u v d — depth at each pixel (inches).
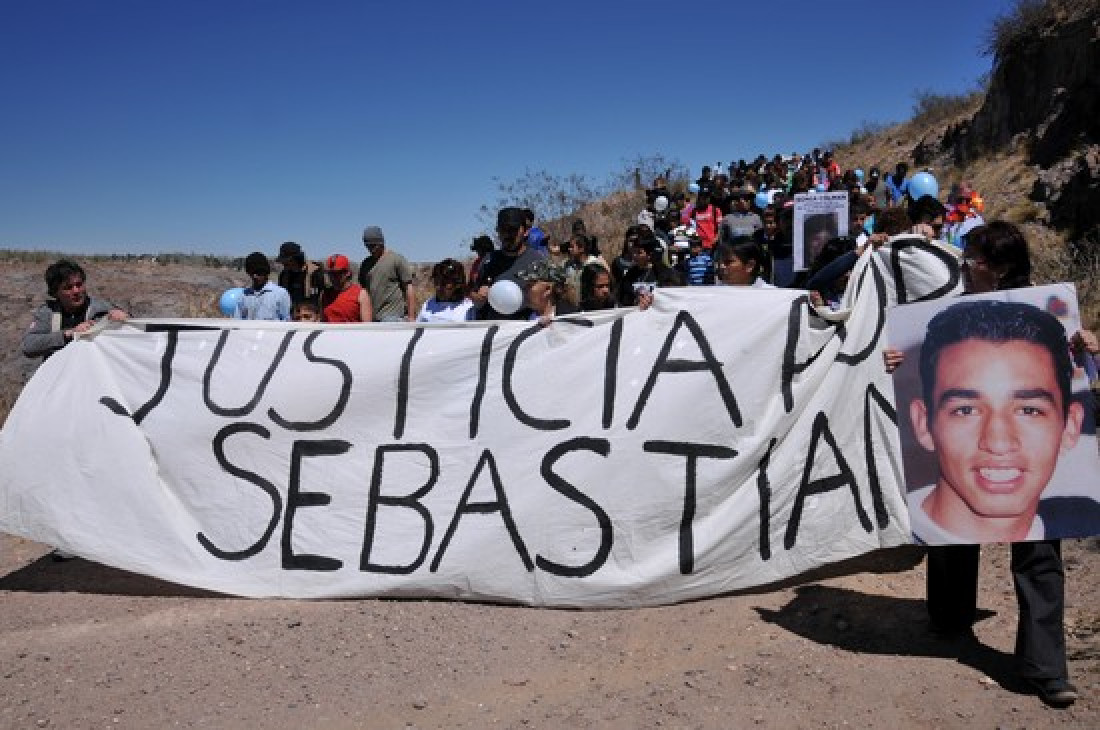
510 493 199.8
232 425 213.9
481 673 165.0
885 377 186.7
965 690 149.4
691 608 188.2
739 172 1050.7
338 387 212.4
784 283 296.7
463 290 283.4
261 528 209.5
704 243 544.1
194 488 213.6
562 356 205.8
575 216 843.4
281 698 158.6
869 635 171.3
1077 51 735.7
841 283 213.2
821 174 856.9
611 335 204.7
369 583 200.5
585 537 194.4
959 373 155.6
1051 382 150.3
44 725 152.6
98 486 214.2
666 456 194.1
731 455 191.8
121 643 183.3
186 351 220.5
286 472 211.2
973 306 155.4
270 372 215.9
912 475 158.9
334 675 165.9
